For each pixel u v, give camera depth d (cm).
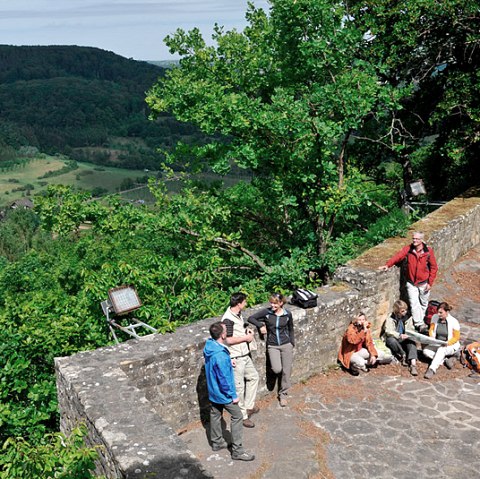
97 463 510
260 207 1589
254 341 677
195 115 1304
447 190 1898
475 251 1355
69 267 1972
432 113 1702
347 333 807
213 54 1553
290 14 1264
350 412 711
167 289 1103
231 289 1201
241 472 582
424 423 686
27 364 810
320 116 1272
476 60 1655
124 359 615
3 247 7812
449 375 803
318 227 1380
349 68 1399
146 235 1980
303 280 1223
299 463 599
